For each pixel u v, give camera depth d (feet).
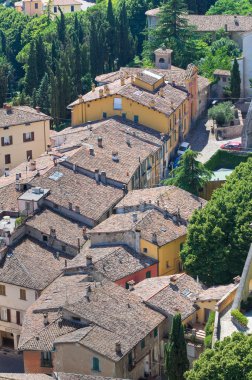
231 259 508.12
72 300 481.05
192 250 513.86
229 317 428.56
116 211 577.43
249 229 505.25
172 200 574.97
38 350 458.91
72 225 570.87
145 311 478.18
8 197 593.01
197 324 482.69
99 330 458.91
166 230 547.08
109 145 644.69
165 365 445.78
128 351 451.94
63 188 593.01
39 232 559.38
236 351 365.20
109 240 546.26
